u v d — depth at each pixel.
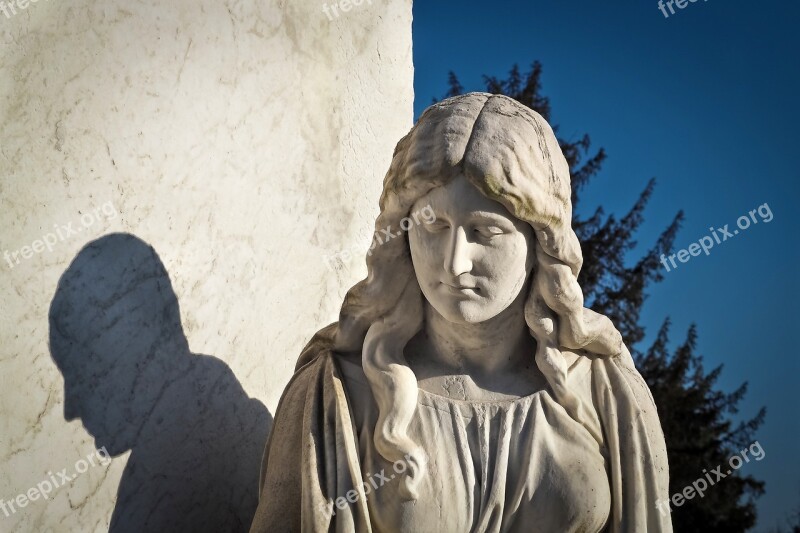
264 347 2.57
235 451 2.47
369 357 1.98
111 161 2.18
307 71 2.74
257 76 2.58
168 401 2.29
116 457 2.16
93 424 2.11
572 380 1.98
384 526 1.90
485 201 1.83
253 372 2.54
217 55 2.46
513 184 1.81
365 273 2.91
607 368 2.01
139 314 2.23
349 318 2.04
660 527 1.94
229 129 2.49
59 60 2.08
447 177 1.82
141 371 2.23
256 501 2.53
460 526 1.89
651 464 1.95
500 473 1.91
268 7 2.63
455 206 1.83
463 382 1.99
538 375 2.01
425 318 2.04
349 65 2.89
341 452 1.91
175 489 2.30
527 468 1.90
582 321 1.96
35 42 2.03
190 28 2.39
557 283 1.92
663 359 5.60
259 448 2.55
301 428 1.99
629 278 5.60
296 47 2.71
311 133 2.75
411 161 1.85
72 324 2.08
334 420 1.95
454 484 1.90
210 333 2.41
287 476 1.96
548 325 1.96
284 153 2.66
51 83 2.06
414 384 1.96
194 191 2.39
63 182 2.08
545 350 1.96
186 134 2.37
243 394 2.50
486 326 1.97
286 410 2.04
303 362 2.14
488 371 2.01
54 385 2.04
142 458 2.22
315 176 2.75
